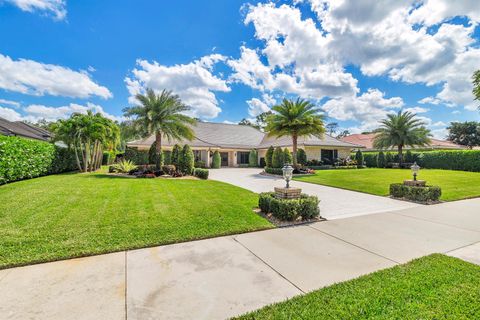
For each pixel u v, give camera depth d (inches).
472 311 90.7
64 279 114.0
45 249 143.8
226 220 211.8
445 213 259.8
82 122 598.5
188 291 105.9
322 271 126.2
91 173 592.1
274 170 708.7
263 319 87.7
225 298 101.1
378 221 226.4
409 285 109.7
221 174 726.5
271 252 150.7
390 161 1125.1
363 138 1599.4
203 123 1263.5
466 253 151.9
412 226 210.5
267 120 815.7
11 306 93.2
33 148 469.4
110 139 680.4
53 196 284.5
